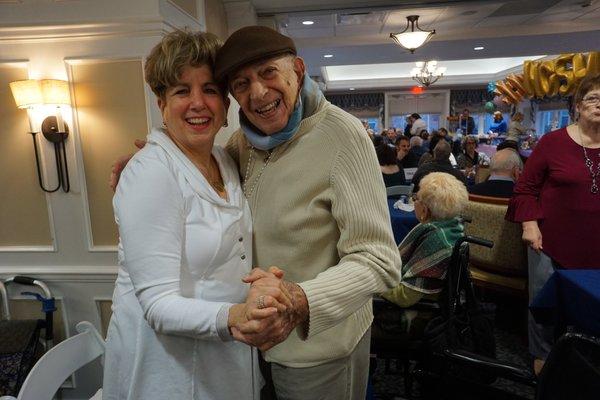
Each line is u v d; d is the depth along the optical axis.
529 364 2.19
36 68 1.92
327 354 0.95
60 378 1.16
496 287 2.50
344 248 0.86
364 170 0.85
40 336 2.01
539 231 1.83
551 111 11.23
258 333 0.68
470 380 1.28
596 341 0.88
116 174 1.04
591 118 1.63
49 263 2.09
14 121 1.99
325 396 1.00
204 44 0.83
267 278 0.73
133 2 1.84
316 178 0.87
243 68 0.81
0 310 2.10
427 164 3.70
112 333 0.91
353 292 0.80
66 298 2.10
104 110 1.95
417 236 1.66
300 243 0.90
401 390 1.99
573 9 4.43
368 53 6.41
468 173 5.76
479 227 2.54
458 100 12.97
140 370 0.85
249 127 0.93
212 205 0.84
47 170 2.01
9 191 2.05
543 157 1.80
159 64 0.82
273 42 0.81
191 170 0.83
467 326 1.55
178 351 0.84
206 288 0.83
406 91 13.25
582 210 1.69
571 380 0.87
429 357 1.48
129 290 0.88
